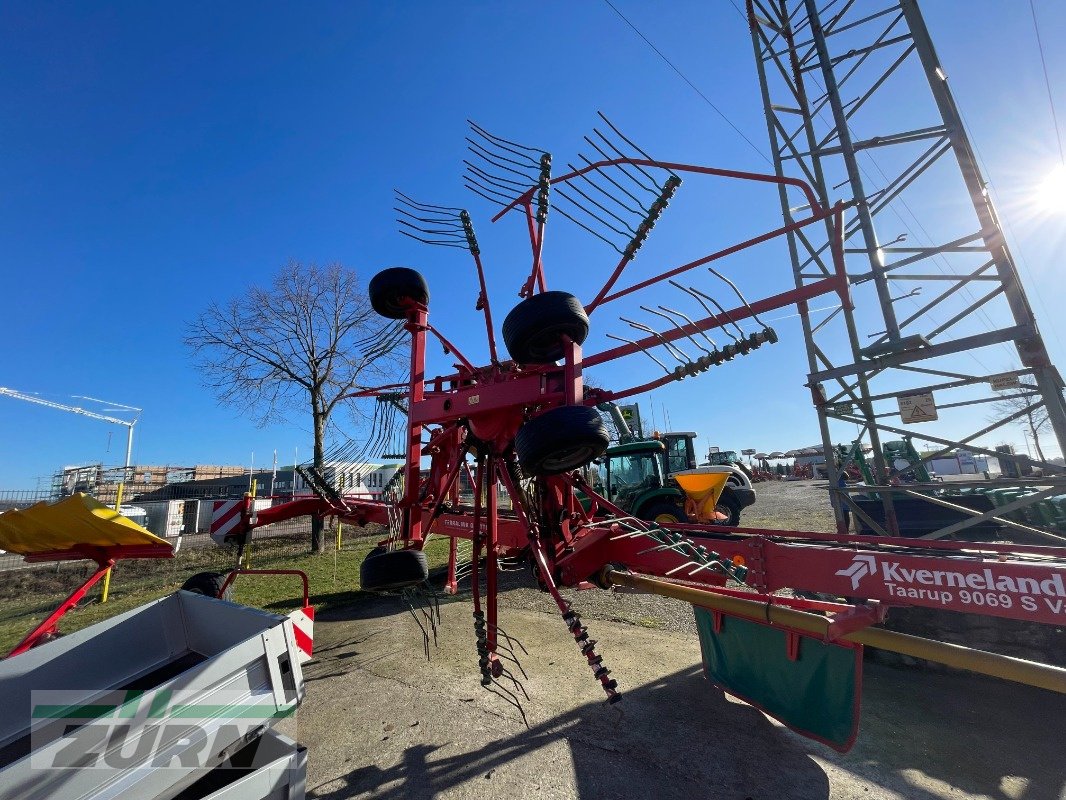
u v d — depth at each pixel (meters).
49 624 3.69
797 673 3.11
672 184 2.69
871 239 5.75
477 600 2.91
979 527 5.11
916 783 2.62
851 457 5.88
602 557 3.28
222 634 2.81
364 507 4.67
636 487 10.13
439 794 2.70
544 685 3.90
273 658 2.14
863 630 2.29
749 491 11.41
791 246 6.52
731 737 3.12
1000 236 4.89
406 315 3.51
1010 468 7.57
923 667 3.93
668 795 2.60
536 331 2.28
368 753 3.11
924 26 5.57
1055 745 2.90
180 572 9.95
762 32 7.31
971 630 3.79
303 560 10.29
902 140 5.68
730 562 2.87
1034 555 2.45
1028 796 2.48
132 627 2.95
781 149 7.21
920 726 3.16
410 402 3.39
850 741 2.79
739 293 2.50
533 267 3.07
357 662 4.61
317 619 6.12
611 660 4.36
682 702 3.57
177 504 16.94
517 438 2.19
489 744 3.14
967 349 4.79
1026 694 3.51
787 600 2.63
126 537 4.02
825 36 6.55
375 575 2.88
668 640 4.82
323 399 12.75
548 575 2.55
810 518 13.23
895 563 2.31
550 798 2.62
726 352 2.42
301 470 4.44
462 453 3.23
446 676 4.16
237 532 5.08
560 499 3.22
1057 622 1.90
